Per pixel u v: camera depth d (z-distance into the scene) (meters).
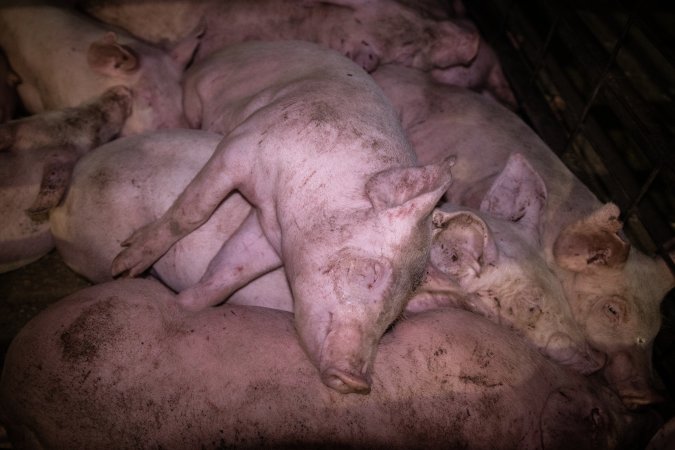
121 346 0.92
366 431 0.91
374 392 0.93
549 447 0.98
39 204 1.20
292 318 1.04
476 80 1.79
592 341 1.16
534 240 1.15
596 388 1.09
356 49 1.61
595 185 1.62
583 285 1.16
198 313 1.02
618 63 2.16
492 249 1.05
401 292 0.88
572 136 1.64
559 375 1.06
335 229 0.89
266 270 1.11
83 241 1.21
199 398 0.89
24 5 1.54
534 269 1.09
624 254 1.09
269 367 0.92
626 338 1.13
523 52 2.01
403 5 1.66
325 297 0.86
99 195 1.20
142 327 0.95
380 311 0.85
